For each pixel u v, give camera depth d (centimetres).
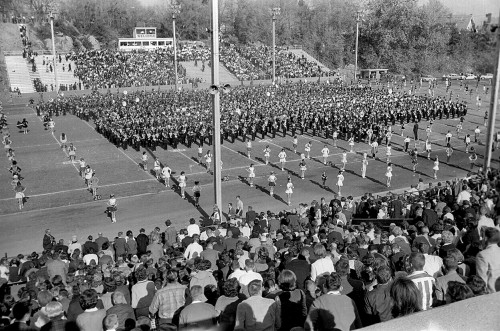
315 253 1084
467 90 8894
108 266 1462
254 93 7612
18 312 771
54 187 3772
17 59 9344
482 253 780
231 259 1367
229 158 4644
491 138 2428
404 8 12131
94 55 9788
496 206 1677
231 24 14688
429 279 758
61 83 8912
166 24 14688
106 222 3069
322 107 6203
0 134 5600
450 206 2078
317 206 2761
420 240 1305
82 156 4697
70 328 792
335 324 676
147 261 1426
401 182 3912
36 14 11938
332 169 4291
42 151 4884
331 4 15012
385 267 765
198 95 7288
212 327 772
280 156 4231
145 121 5400
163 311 952
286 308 827
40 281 1354
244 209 3297
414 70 11950
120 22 14625
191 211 3275
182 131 5119
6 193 3631
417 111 6244
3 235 2831
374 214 2683
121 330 820
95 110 6525
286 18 14700
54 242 2444
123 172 4188
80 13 13675
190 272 1262
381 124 5512
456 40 10850
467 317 434
